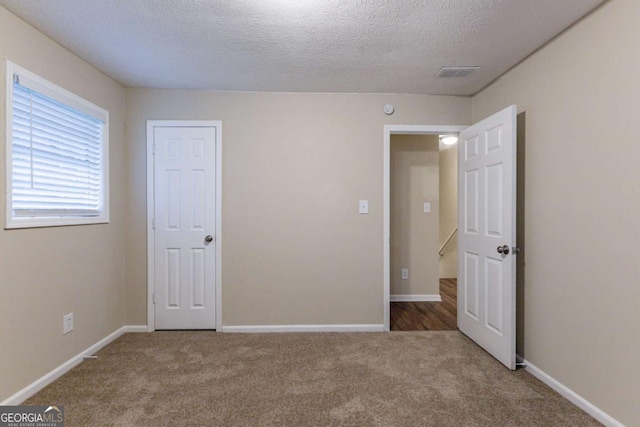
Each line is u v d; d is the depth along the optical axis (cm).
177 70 256
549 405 185
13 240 183
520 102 238
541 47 216
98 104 256
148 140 295
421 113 308
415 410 180
